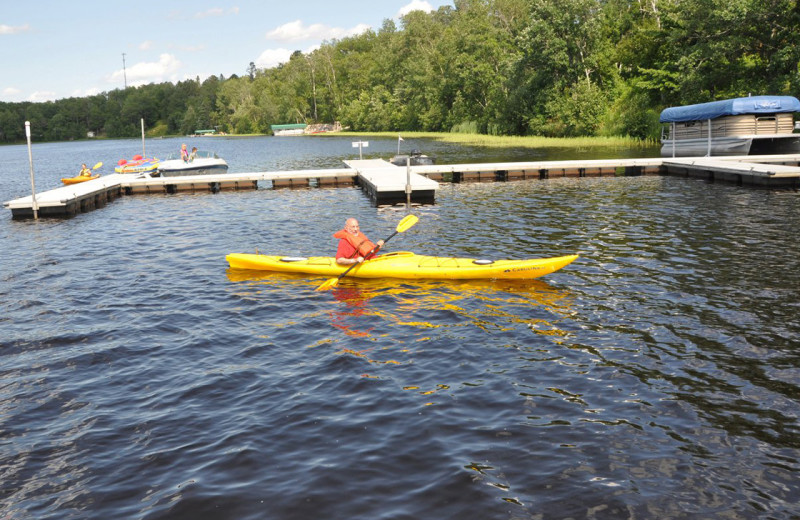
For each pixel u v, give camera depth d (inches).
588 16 2066.9
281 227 653.3
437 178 1074.1
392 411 242.5
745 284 395.2
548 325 334.0
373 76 4220.0
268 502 187.0
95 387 270.8
